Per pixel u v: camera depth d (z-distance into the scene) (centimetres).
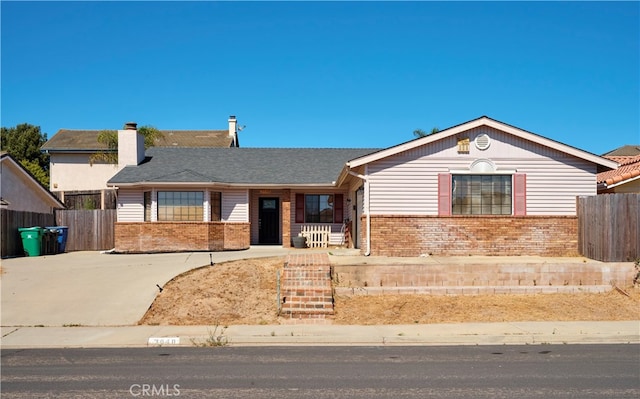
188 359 950
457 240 1803
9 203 2370
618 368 873
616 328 1177
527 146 1830
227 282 1486
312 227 2447
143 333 1148
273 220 2584
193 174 2350
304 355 984
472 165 1817
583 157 1811
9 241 2106
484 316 1297
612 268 1521
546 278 1513
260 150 2884
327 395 720
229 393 732
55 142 3934
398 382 786
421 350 1030
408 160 1819
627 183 1906
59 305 1348
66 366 896
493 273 1507
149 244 2281
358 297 1430
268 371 856
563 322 1239
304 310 1300
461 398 705
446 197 1812
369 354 994
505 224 1808
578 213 1805
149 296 1398
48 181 4388
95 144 3891
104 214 2459
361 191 1997
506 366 889
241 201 2419
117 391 743
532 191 1823
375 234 1803
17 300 1388
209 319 1272
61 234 2311
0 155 2295
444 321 1262
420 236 1802
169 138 4266
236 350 1036
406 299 1417
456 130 1806
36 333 1154
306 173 2533
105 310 1313
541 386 762
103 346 1064
